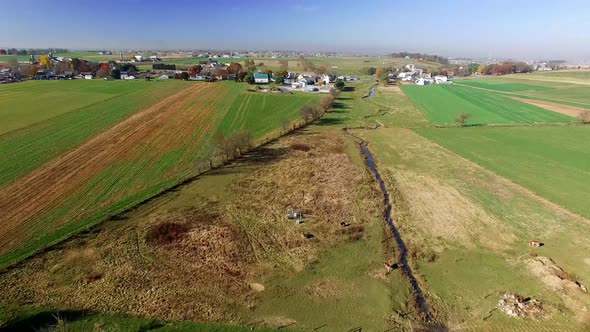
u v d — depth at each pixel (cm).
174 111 8338
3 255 2898
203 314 2392
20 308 2378
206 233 3344
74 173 4591
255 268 2892
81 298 2489
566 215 3725
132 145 5778
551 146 6034
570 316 2397
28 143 5691
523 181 4588
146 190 4166
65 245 3064
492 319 2406
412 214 3828
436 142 6384
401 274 2869
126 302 2469
